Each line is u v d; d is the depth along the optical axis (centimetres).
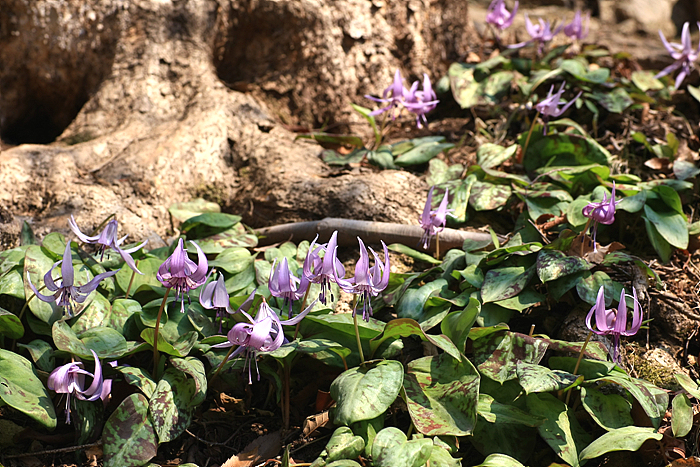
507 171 384
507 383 251
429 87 358
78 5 425
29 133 477
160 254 310
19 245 331
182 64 433
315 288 283
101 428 244
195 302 276
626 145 398
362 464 222
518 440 237
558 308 293
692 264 316
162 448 247
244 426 257
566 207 327
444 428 227
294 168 375
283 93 452
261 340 207
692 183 360
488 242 306
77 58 437
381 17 466
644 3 743
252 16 450
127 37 432
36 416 217
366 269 220
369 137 449
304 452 244
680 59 406
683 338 280
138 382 233
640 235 333
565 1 753
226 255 301
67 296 221
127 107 417
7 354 236
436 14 495
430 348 274
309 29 448
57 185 353
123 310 270
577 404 251
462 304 273
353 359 260
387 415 253
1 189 343
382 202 347
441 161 379
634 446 216
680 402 229
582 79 416
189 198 374
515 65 447
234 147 402
